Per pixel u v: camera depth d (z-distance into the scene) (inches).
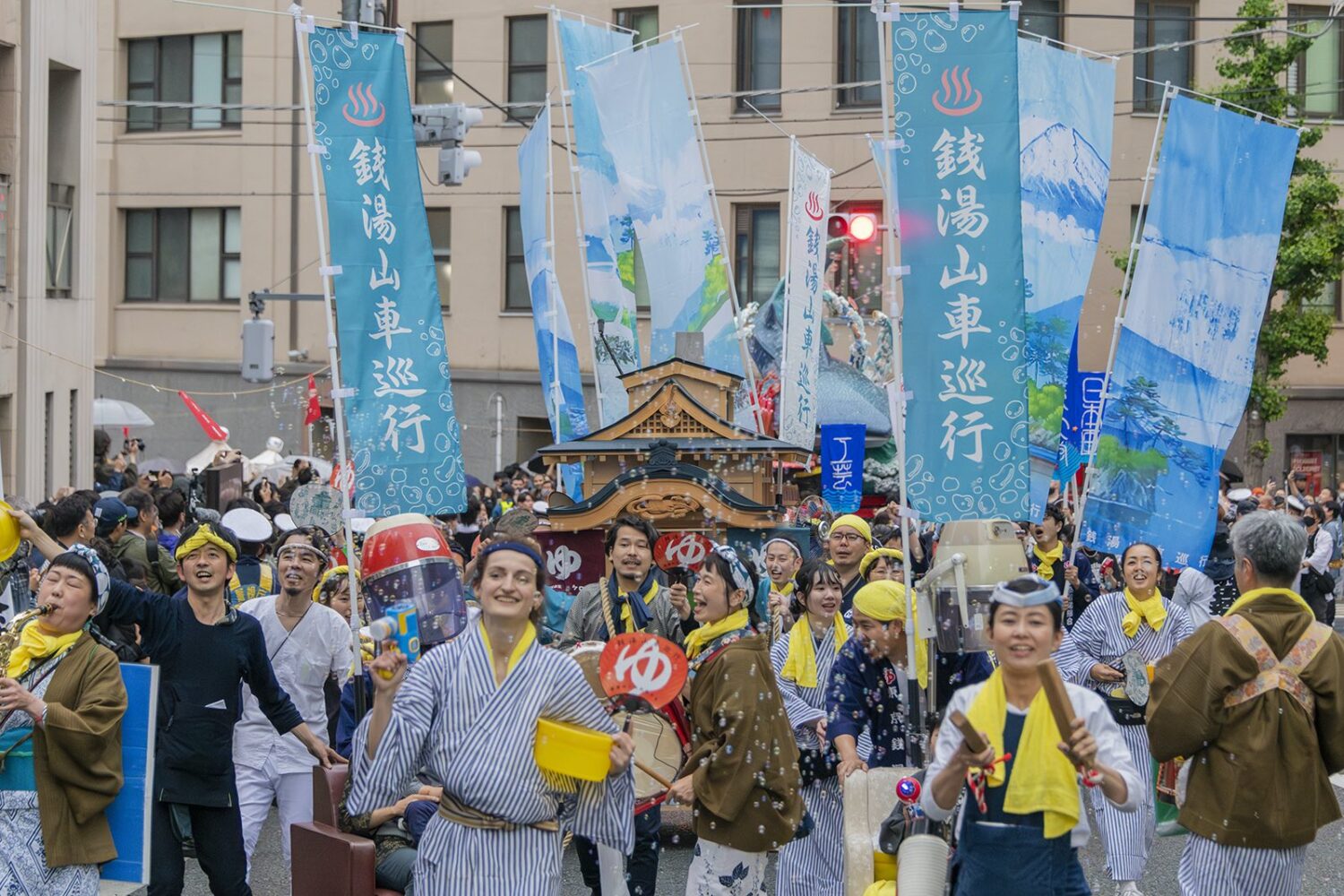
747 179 1302.9
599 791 251.1
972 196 343.6
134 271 1499.8
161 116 1482.5
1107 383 468.8
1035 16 1259.8
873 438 879.1
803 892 346.3
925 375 343.9
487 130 1384.1
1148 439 448.5
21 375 844.6
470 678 243.8
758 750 311.3
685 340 594.2
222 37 1456.7
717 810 310.0
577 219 633.0
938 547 328.5
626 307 633.6
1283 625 264.8
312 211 1448.1
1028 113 495.2
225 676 328.2
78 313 922.1
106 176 1489.9
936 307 343.9
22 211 840.3
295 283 1451.8
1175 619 391.2
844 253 1034.7
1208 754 268.2
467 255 1405.0
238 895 334.6
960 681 323.3
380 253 372.8
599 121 621.9
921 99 345.4
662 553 485.1
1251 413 1173.1
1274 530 266.7
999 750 224.2
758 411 642.8
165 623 327.3
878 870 286.8
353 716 343.9
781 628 376.2
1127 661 376.5
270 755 371.9
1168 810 373.1
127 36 1475.1
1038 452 498.0
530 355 1393.9
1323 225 1135.6
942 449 342.0
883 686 327.3
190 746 324.8
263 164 1454.2
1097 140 502.3
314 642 374.3
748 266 1310.3
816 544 551.2
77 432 923.4
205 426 1143.6
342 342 370.6
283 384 1315.2
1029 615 222.1
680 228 621.0
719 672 315.6
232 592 456.1
